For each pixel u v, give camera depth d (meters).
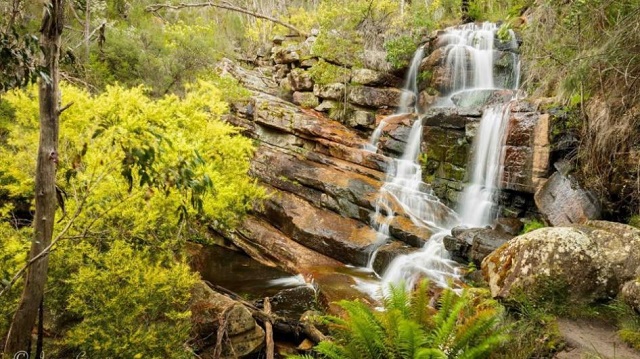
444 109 10.42
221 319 5.21
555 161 7.66
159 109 5.57
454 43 13.92
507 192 8.52
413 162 11.13
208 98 7.19
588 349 3.80
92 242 4.93
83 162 4.86
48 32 3.31
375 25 16.25
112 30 12.25
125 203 4.76
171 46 13.63
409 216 9.30
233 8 17.69
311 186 10.66
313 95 15.31
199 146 5.88
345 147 11.67
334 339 5.38
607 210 6.20
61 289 4.53
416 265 7.77
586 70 6.21
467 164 9.64
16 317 3.54
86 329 4.02
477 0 15.56
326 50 15.34
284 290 7.82
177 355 4.39
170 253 5.29
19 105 5.36
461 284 6.96
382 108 13.83
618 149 6.09
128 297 4.11
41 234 3.50
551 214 6.93
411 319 4.46
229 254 9.89
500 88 12.42
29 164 5.31
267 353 5.44
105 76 11.59
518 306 4.46
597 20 6.09
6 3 3.80
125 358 4.04
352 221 9.70
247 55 22.58
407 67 14.45
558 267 4.44
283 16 22.39
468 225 9.10
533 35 7.93
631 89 5.79
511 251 4.84
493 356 4.04
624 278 4.30
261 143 12.85
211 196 5.66
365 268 8.72
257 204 10.66
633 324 4.03
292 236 9.78
